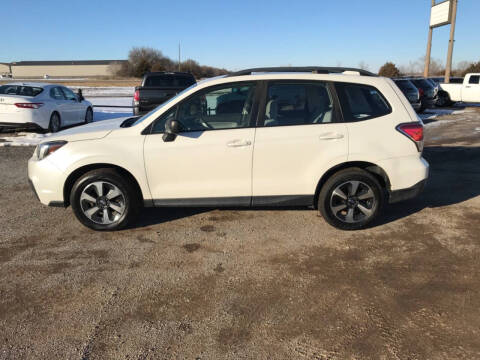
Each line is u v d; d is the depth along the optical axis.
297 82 4.27
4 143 9.64
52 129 11.14
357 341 2.68
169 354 2.56
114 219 4.40
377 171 4.34
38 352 2.58
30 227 4.61
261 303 3.11
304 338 2.71
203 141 4.18
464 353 2.56
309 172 4.27
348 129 4.24
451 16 23.44
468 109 19.84
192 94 4.21
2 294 3.24
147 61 81.31
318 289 3.31
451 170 7.33
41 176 4.25
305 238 4.29
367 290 3.29
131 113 16.19
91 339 2.71
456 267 3.65
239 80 4.25
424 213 5.04
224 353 2.57
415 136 4.34
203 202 4.34
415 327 2.82
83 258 3.86
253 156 4.20
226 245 4.13
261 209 5.16
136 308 3.05
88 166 4.32
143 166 4.19
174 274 3.56
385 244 4.14
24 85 11.23
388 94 4.36
